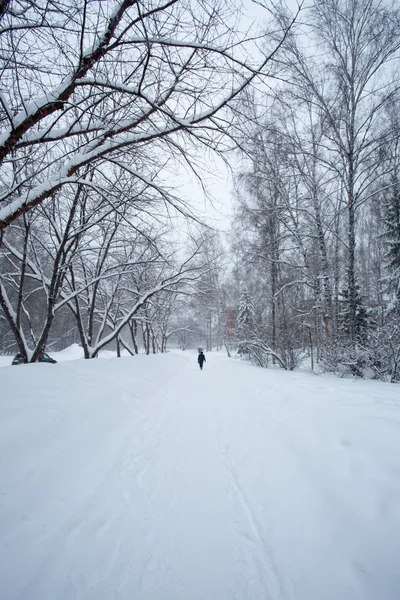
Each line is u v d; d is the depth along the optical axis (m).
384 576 1.59
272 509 2.52
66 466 2.81
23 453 2.57
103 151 3.50
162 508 2.58
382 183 11.52
